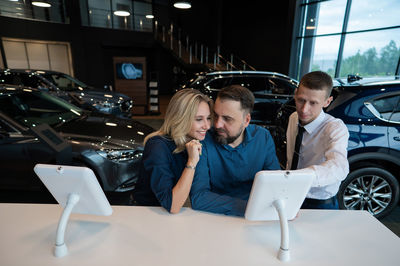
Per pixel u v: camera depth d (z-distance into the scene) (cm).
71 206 88
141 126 295
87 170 82
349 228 102
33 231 98
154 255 86
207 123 112
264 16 1016
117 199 246
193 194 112
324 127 125
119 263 82
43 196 257
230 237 95
